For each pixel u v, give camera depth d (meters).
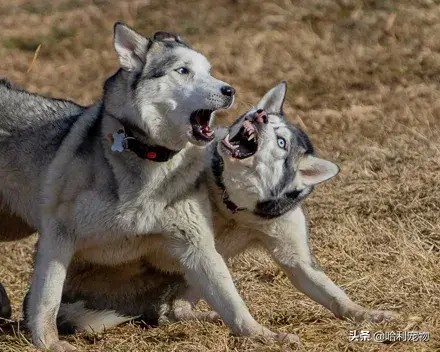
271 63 39.31
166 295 19.92
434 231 23.98
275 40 41.09
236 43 40.94
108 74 39.09
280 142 19.00
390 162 29.36
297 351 16.81
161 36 18.33
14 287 23.19
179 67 17.72
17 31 43.03
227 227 19.59
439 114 34.59
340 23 42.47
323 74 38.56
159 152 17.61
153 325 19.86
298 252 19.50
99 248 18.20
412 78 38.16
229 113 34.53
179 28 42.97
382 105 35.84
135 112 17.59
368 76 38.41
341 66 39.12
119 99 17.81
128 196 17.62
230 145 18.50
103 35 42.78
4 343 17.78
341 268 22.56
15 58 40.56
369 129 33.59
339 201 26.59
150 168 17.62
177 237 17.97
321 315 19.36
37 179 19.19
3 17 44.78
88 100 36.56
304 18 42.97
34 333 17.72
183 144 17.72
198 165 18.06
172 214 17.88
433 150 29.89
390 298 20.17
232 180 18.75
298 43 40.88
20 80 38.47
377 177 28.12
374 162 29.59
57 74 39.16
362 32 41.66
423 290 20.47
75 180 17.84
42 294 17.77
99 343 18.05
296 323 19.00
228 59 39.53
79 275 19.36
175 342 17.67
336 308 18.98
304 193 19.50
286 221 19.36
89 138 18.06
